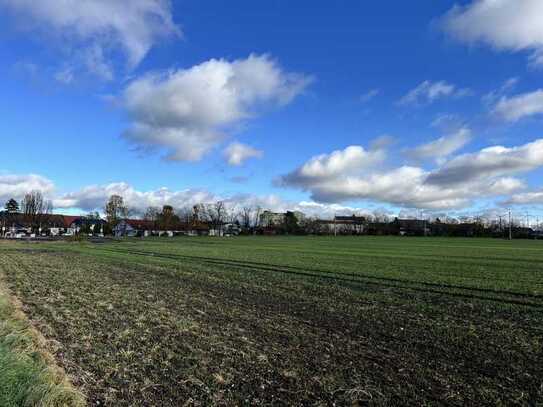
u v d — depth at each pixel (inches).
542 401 294.7
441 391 310.8
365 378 335.9
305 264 1370.6
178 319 536.1
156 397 297.7
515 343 442.9
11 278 944.3
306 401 293.3
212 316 559.8
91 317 544.4
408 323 532.4
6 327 438.0
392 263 1432.1
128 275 1026.7
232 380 330.0
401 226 6796.3
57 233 5890.8
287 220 6983.3
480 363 376.5
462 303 681.6
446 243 3595.0
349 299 705.0
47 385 285.0
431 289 831.7
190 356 387.5
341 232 6924.2
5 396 263.9
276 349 412.2
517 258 1708.9
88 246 2559.1
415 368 361.1
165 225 6412.4
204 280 936.9
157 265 1300.4
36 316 547.5
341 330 492.1
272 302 669.3
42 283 865.5
